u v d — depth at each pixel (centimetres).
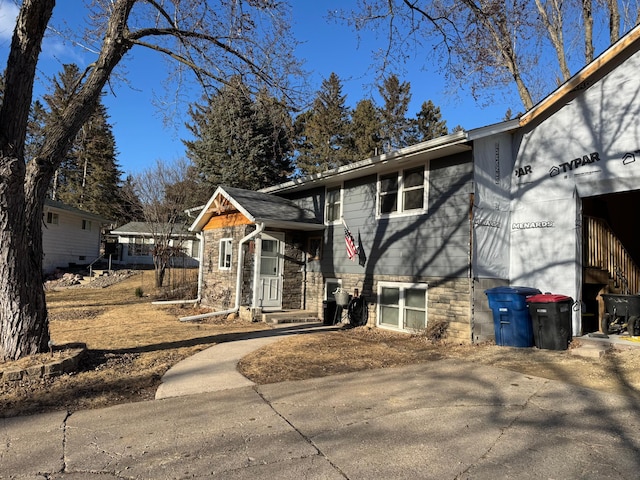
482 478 336
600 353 736
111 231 3366
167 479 336
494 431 429
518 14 1190
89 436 419
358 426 445
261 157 2289
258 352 813
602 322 877
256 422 457
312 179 1310
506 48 1377
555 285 902
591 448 387
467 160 934
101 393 548
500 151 978
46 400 517
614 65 841
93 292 2091
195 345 861
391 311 1107
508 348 843
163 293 1942
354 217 1252
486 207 942
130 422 457
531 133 962
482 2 1027
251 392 566
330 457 373
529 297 845
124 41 690
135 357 733
